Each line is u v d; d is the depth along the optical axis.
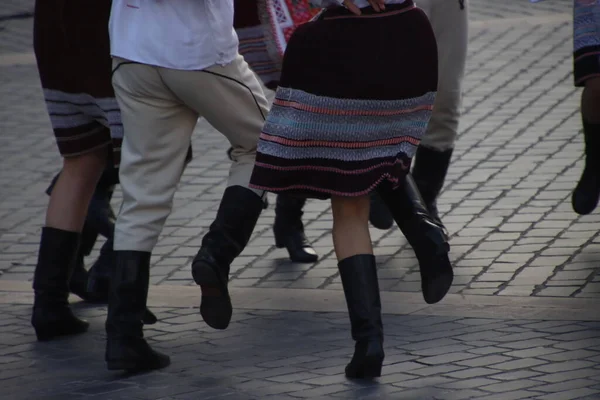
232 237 10.30
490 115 20.92
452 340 11.29
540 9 29.66
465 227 15.31
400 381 10.16
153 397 10.07
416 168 14.97
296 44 9.48
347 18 9.46
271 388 10.16
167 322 12.54
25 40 30.55
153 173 10.51
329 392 9.95
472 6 30.55
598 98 13.06
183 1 10.12
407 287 13.31
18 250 15.76
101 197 13.27
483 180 17.34
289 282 13.82
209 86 10.24
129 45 10.22
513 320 11.80
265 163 9.63
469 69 24.23
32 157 20.53
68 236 11.93
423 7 13.65
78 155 11.72
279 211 14.63
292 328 12.09
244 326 12.26
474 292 12.88
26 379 10.83
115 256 10.61
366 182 9.66
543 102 21.48
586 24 12.84
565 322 11.62
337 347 11.36
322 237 15.52
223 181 18.55
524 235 14.78
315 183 9.77
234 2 13.31
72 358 11.45
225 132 10.62
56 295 12.02
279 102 9.59
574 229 14.84
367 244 10.09
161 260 14.97
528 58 24.75
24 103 24.34
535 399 9.46
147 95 10.32
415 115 9.94
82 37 11.06
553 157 18.20
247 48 13.48
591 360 10.43
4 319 12.93
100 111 11.31
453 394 9.71
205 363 11.06
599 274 13.10
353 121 9.55
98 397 10.16
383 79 9.48
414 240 10.30
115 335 10.55
